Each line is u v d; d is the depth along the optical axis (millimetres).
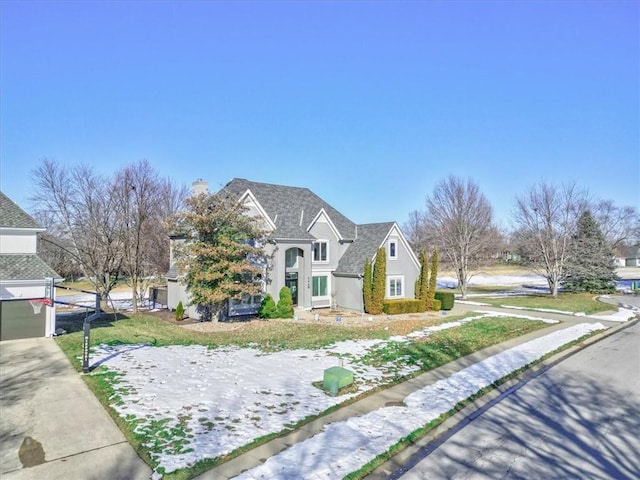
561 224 40188
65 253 36594
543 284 57375
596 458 7996
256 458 7641
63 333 20172
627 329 22922
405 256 31656
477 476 7281
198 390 11234
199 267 22703
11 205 21188
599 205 49156
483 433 9148
